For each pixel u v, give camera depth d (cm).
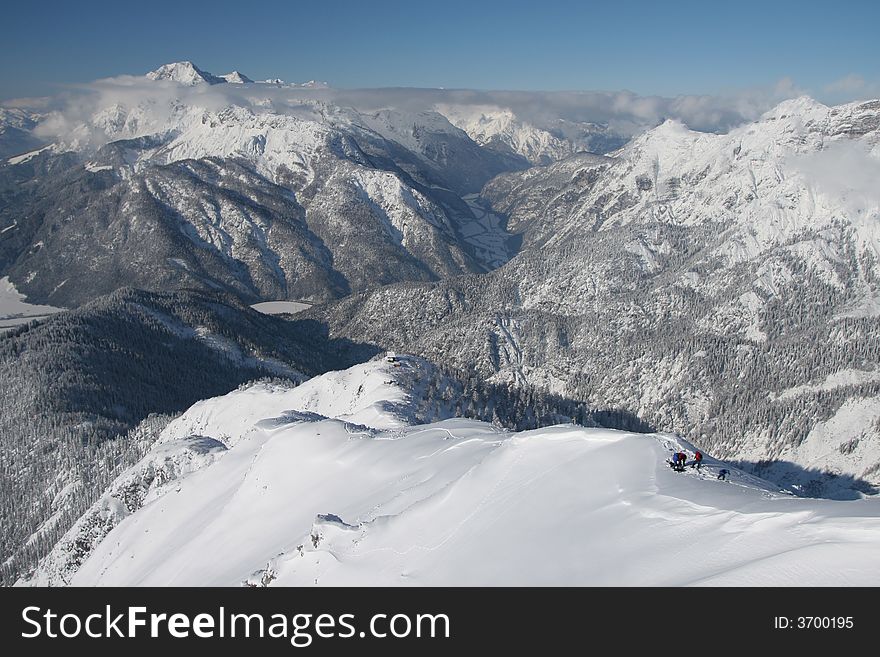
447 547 5388
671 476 5297
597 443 6150
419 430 10881
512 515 5422
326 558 6312
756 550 3919
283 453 10988
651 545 4375
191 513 12175
